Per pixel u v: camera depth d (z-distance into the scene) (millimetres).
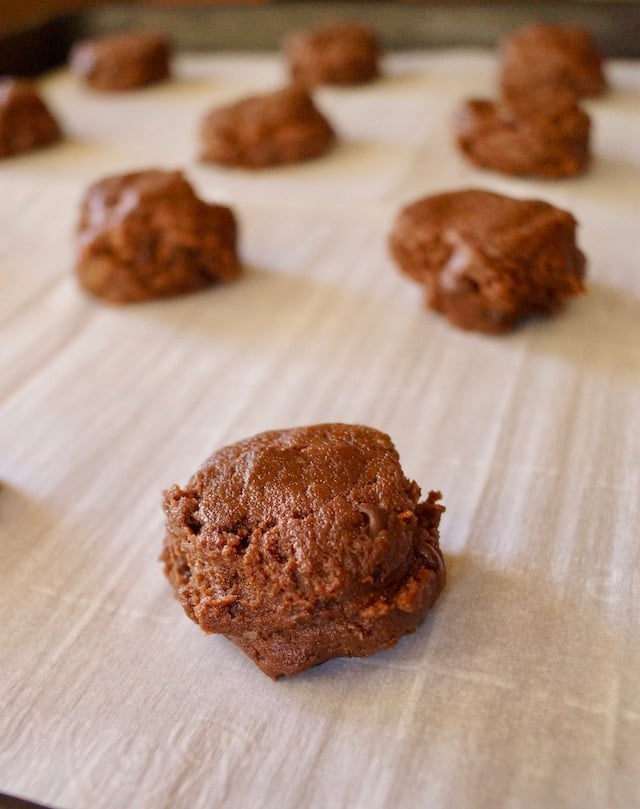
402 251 256
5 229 309
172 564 188
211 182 326
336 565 164
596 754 155
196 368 245
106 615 189
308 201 309
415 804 149
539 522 198
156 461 219
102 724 168
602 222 284
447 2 405
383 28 406
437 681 169
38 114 353
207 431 226
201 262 268
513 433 218
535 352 239
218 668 177
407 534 171
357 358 243
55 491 214
